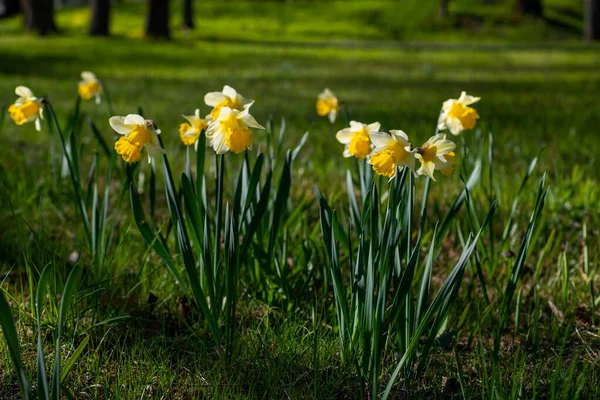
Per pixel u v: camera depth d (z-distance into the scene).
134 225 3.18
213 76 11.20
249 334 2.58
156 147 2.42
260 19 27.31
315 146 5.06
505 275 2.91
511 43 23.39
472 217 2.87
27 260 2.67
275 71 12.62
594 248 3.12
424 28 25.69
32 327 2.56
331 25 26.25
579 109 7.38
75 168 2.78
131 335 2.59
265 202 2.49
